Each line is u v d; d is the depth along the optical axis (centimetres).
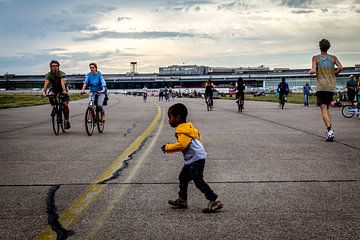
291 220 443
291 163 759
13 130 1441
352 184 599
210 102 2686
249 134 1221
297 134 1213
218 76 14925
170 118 486
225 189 575
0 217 465
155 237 397
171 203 491
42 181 638
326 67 1056
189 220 446
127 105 3994
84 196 549
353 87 2373
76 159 827
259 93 8794
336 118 1853
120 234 407
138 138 1162
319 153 868
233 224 432
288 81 14288
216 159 805
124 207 498
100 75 1311
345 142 1031
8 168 741
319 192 556
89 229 423
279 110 2589
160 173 686
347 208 484
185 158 482
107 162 792
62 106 1323
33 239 398
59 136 1237
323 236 395
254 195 543
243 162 772
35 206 506
